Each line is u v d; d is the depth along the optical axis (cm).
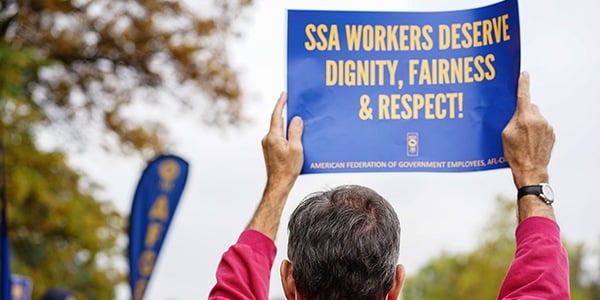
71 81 1725
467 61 300
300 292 250
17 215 1723
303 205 252
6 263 772
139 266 922
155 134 1714
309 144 303
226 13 1666
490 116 296
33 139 1727
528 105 290
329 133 303
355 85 305
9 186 1633
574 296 4919
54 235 1889
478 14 300
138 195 926
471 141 298
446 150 300
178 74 1689
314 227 246
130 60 1706
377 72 304
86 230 1850
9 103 1564
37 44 1686
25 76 1697
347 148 303
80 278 2041
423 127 302
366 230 244
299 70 305
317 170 303
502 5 295
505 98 295
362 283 243
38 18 1680
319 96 304
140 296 922
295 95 304
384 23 305
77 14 1678
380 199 252
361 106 304
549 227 273
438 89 302
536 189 280
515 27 293
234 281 276
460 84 300
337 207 247
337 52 305
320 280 245
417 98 302
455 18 301
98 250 1922
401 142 302
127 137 1705
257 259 282
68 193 1830
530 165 285
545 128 286
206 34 1664
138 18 1681
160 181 926
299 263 247
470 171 298
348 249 242
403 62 304
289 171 298
